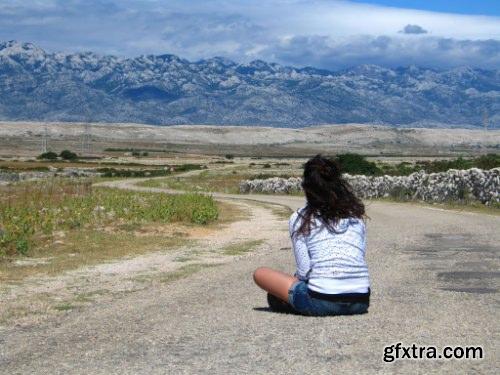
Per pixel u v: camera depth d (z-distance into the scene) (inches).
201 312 357.7
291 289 319.3
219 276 521.0
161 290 458.0
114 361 260.5
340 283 312.3
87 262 630.5
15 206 1147.9
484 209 1261.1
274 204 1781.5
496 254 607.2
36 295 450.3
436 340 276.1
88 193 1689.2
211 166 5590.6
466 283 444.5
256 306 367.6
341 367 240.7
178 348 277.1
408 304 360.2
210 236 905.5
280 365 245.4
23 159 6496.1
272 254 679.1
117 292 460.1
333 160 313.3
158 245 780.0
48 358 270.1
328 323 306.7
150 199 1416.1
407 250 653.9
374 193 1834.4
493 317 324.2
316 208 311.1
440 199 1486.2
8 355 278.5
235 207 1656.0
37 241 768.3
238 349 270.5
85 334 314.3
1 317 370.3
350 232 312.7
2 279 525.3
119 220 1058.1
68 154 6875.0
